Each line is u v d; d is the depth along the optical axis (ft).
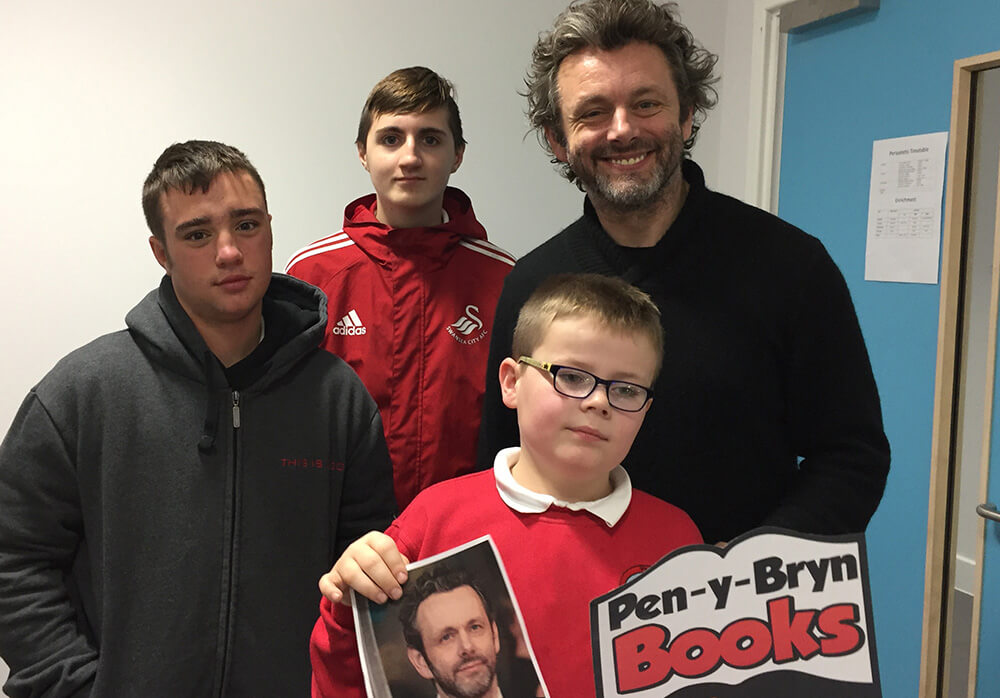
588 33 3.36
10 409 6.68
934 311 6.10
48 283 6.68
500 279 5.52
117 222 6.77
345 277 5.30
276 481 3.69
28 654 3.46
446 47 7.37
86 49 6.53
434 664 2.28
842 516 3.26
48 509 3.55
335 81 7.13
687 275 3.60
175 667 3.47
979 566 5.81
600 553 2.80
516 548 2.78
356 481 3.94
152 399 3.61
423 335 5.26
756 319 3.51
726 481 3.57
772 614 2.14
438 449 5.23
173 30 6.69
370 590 2.31
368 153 5.31
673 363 3.53
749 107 7.83
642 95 3.37
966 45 5.75
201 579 3.53
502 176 7.68
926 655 6.19
